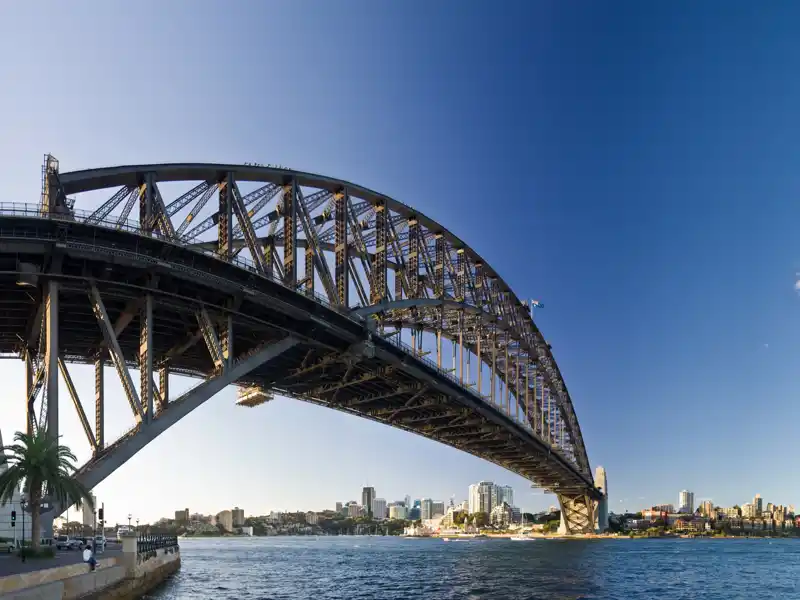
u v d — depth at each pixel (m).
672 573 92.50
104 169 51.38
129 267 48.88
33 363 56.69
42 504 44.22
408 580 78.44
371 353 69.00
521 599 58.41
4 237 44.47
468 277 101.50
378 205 79.12
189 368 73.62
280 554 167.62
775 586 76.88
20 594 28.36
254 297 54.97
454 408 95.94
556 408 152.38
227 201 57.19
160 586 64.75
